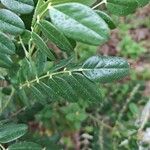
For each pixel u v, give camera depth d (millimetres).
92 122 557
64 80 257
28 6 232
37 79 274
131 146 483
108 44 1248
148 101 570
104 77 243
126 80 1100
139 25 1356
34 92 284
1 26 236
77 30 200
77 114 693
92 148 494
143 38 1342
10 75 294
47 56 264
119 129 504
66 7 201
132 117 580
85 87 252
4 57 252
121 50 1258
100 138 491
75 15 200
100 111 574
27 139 383
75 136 1003
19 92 306
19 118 408
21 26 238
